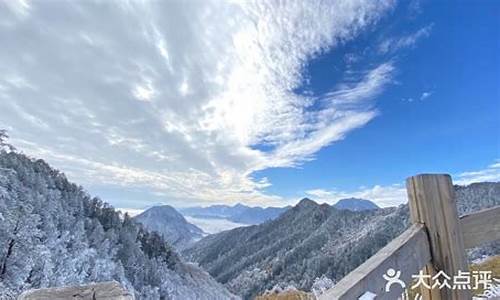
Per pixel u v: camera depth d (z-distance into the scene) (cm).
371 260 116
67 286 87
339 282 104
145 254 6719
